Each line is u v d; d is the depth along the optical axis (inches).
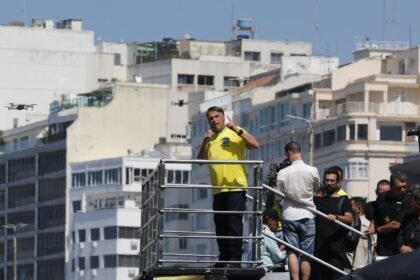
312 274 1446.9
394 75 6451.8
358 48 7564.0
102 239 7810.0
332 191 1446.9
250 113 6973.4
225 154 1429.6
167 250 1466.5
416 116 6402.6
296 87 6761.8
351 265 1455.5
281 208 1517.0
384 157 6378.0
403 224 1417.3
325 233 1439.5
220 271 1395.2
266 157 6820.9
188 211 1400.1
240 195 1421.0
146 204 1475.1
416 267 1069.1
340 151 6387.8
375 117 6392.7
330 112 6569.9
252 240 1406.3
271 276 1457.9
